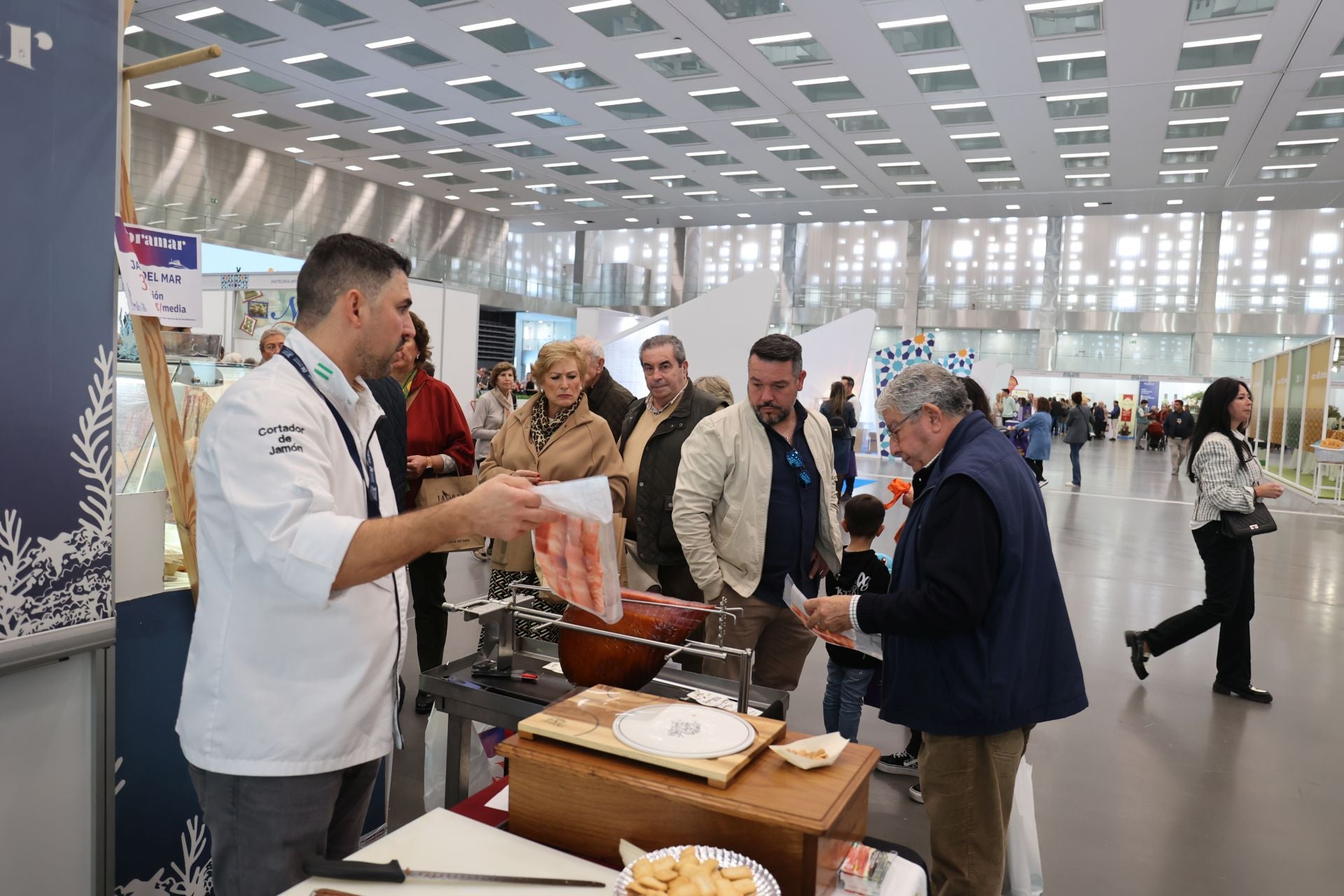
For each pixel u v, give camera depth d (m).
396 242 20.27
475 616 1.59
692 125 13.72
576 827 1.11
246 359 2.80
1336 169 14.88
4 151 1.32
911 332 22.09
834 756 1.13
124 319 2.53
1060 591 1.71
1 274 1.33
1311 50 9.70
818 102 12.33
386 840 1.08
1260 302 20.16
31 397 1.38
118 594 1.79
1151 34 9.48
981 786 1.67
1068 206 18.69
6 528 1.36
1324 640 4.88
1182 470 15.23
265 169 17.27
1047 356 21.50
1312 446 11.67
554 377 2.77
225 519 1.18
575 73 11.65
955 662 1.62
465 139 15.02
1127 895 2.32
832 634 1.76
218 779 1.22
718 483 2.43
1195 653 4.61
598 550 1.11
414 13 9.74
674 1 9.15
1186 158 14.48
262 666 1.19
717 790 1.05
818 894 0.99
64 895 1.56
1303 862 2.52
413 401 3.26
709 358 7.54
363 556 1.06
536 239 25.56
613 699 1.29
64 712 1.54
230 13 9.82
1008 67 10.63
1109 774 3.11
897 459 15.30
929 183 16.89
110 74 1.49
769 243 23.14
